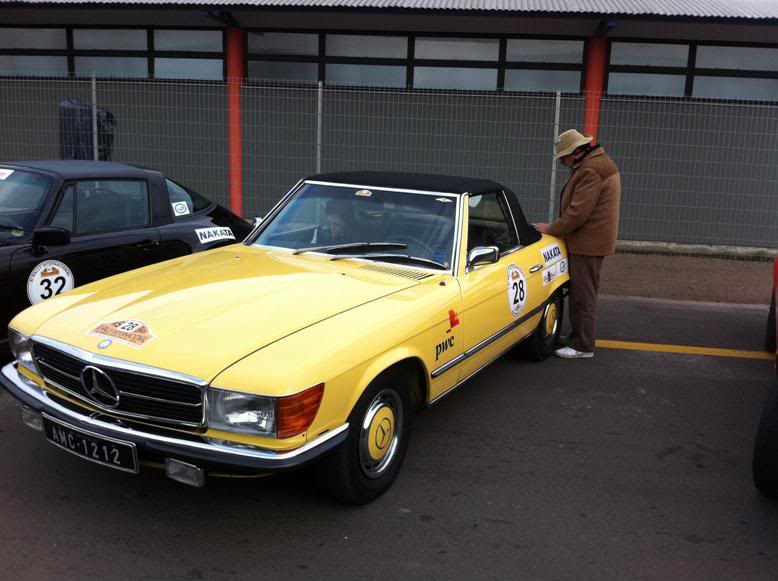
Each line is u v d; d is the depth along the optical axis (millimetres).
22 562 2822
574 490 3566
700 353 6008
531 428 4324
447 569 2867
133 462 2811
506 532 3156
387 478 3400
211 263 4020
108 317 3164
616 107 10477
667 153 10508
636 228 10734
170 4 10164
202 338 2916
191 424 2766
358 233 4242
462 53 11008
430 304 3578
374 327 3176
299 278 3686
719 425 4484
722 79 10742
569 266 5641
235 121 11094
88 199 5062
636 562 2965
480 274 4164
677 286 8609
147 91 11188
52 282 4629
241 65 11180
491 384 5074
